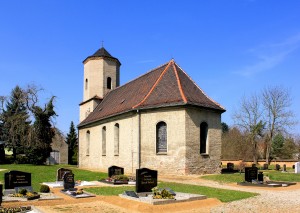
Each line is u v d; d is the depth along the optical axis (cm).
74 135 7488
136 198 1477
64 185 1856
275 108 5228
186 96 2712
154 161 2730
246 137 5844
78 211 1302
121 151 3081
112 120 3312
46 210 1308
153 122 2775
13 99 5091
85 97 4512
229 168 3509
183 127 2628
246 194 1684
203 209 1338
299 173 3155
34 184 2178
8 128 4778
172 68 3138
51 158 6412
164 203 1383
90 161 3872
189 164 2614
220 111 2931
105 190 1844
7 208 1285
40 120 4438
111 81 4438
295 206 1395
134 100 3106
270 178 2642
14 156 4941
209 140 2798
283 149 6538
